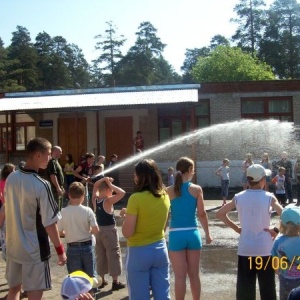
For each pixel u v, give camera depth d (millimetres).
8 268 5047
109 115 26047
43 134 26516
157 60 87375
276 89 25219
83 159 19766
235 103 25359
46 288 4984
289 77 78188
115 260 7418
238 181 24594
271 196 5516
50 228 4922
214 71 59000
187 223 5926
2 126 26578
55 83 84875
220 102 25375
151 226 4953
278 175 17094
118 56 83688
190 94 23359
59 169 11688
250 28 79062
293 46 77625
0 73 77562
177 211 5934
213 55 60438
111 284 7762
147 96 23438
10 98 25578
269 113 25297
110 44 83125
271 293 5340
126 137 25953
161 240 5043
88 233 6500
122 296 7121
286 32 77875
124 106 22266
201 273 8375
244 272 5430
